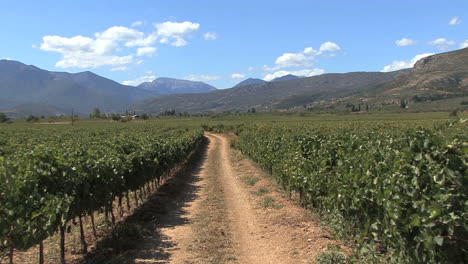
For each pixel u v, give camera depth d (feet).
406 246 15.51
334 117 350.02
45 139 82.02
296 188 38.75
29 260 22.45
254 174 60.34
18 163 22.93
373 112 450.30
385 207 16.72
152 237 27.20
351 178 23.24
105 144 50.98
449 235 13.56
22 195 18.79
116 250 24.07
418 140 17.21
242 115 533.14
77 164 25.39
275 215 32.53
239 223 31.04
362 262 18.71
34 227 17.84
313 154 35.70
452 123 17.07
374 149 25.72
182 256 22.94
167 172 55.67
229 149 119.44
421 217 14.32
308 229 27.35
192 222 31.53
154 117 550.36
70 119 447.01
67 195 21.75
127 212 35.55
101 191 27.07
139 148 44.91
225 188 48.88
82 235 23.82
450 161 14.33
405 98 634.02
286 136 55.11
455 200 14.14
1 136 99.30
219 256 22.94
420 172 16.16
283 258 22.18
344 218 25.07
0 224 16.11
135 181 36.35
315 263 20.56
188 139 85.30
